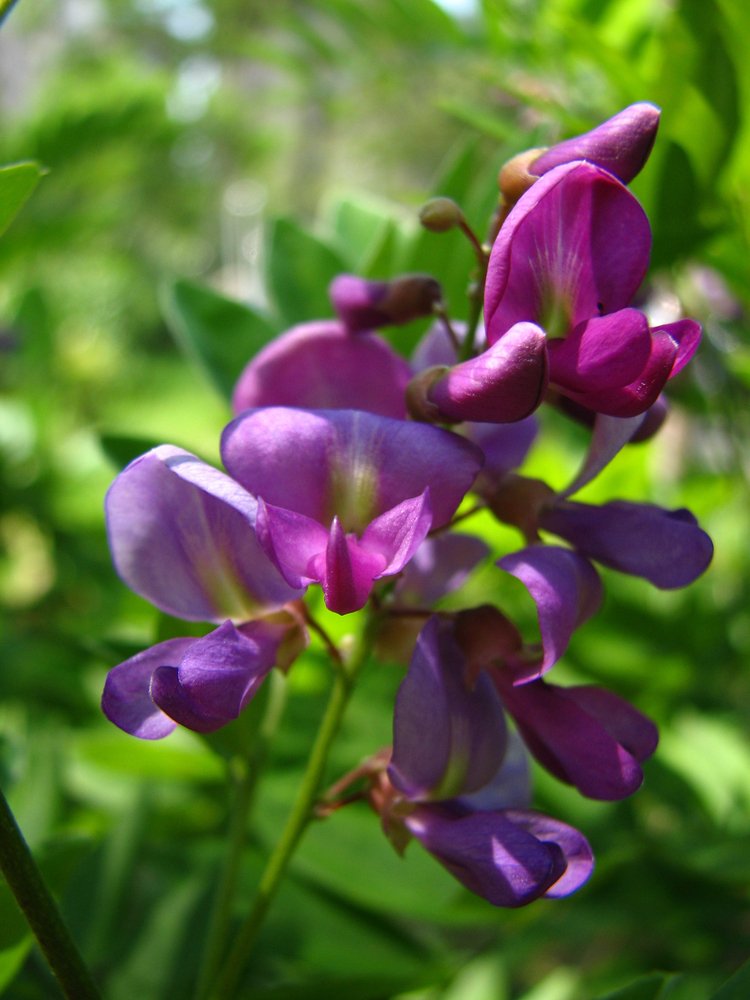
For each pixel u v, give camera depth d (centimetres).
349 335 10
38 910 8
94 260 78
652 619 21
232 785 12
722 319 20
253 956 14
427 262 13
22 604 32
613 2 18
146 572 10
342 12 21
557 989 18
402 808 10
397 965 15
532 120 20
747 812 19
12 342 37
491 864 9
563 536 10
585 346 8
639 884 17
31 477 32
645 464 18
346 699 10
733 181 15
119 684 9
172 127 44
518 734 10
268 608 10
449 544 11
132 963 14
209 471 8
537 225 9
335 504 9
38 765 16
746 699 26
